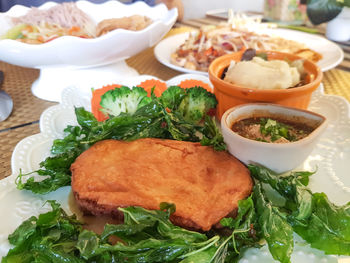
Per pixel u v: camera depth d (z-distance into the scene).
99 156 0.19
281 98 0.23
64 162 0.20
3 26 0.35
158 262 0.14
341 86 0.33
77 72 0.31
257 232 0.16
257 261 0.15
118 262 0.14
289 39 0.45
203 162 0.19
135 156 0.20
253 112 0.22
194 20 0.60
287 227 0.15
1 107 0.28
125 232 0.14
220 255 0.14
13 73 0.37
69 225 0.16
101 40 0.26
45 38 0.32
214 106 0.27
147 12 0.40
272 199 0.18
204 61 0.37
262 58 0.29
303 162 0.21
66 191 0.19
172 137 0.24
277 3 0.60
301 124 0.21
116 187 0.17
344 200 0.18
